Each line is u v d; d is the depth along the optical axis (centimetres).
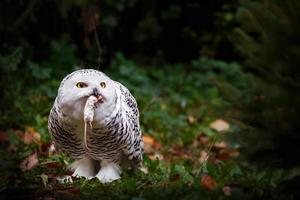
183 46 2175
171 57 2189
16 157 1105
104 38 2006
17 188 902
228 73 1933
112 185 953
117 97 930
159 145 1391
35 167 1057
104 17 1970
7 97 1362
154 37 2092
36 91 1494
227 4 2094
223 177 1018
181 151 1383
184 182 976
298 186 868
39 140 1244
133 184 941
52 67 1700
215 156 1291
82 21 1708
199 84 1931
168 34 2167
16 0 1673
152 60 2134
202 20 2155
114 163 1009
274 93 841
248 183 995
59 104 915
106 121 914
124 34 2080
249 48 880
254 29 880
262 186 985
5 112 1351
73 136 947
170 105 1762
